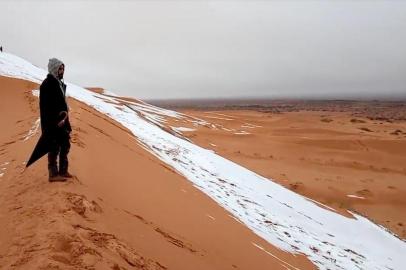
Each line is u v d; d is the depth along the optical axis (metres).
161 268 5.66
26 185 7.32
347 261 15.48
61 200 6.08
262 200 20.47
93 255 4.64
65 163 7.30
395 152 51.34
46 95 6.59
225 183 20.83
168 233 8.06
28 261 4.33
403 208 28.02
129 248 5.50
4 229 5.45
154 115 58.94
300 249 14.63
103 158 12.05
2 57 35.41
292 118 102.69
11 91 23.72
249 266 9.25
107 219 6.42
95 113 23.08
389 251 19.16
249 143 50.25
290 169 37.75
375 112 188.88
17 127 14.91
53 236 4.84
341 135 67.81
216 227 11.09
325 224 20.64
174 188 13.14
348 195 30.14
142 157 16.19
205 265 7.16
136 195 9.88
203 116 88.75
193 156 24.86
